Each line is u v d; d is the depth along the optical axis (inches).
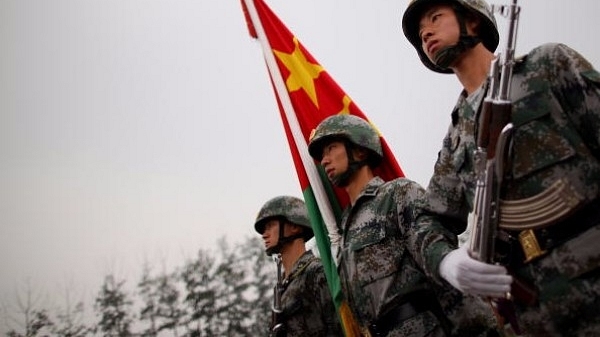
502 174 101.2
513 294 102.2
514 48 102.0
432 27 126.4
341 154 183.6
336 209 216.4
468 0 124.9
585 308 95.0
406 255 161.3
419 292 157.8
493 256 103.7
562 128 101.3
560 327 98.0
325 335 231.1
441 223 132.0
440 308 158.2
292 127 232.5
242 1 265.4
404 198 163.0
